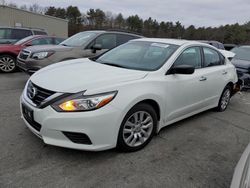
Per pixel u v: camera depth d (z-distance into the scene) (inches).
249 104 259.8
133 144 134.3
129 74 136.0
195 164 129.3
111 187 106.3
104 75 131.6
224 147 151.7
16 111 184.5
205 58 186.9
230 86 221.1
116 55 173.9
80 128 113.0
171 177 116.6
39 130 119.6
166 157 133.6
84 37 289.3
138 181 111.7
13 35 434.0
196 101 176.4
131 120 131.4
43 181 107.0
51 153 128.0
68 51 262.4
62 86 119.1
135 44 181.2
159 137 157.2
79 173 114.0
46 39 390.0
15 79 303.6
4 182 104.7
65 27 1462.8
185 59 165.2
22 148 131.0
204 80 177.6
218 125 187.3
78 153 129.6
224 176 120.9
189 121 190.9
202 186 112.1
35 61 250.2
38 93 122.6
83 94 114.4
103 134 117.5
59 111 112.7
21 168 114.7
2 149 129.1
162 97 142.8
